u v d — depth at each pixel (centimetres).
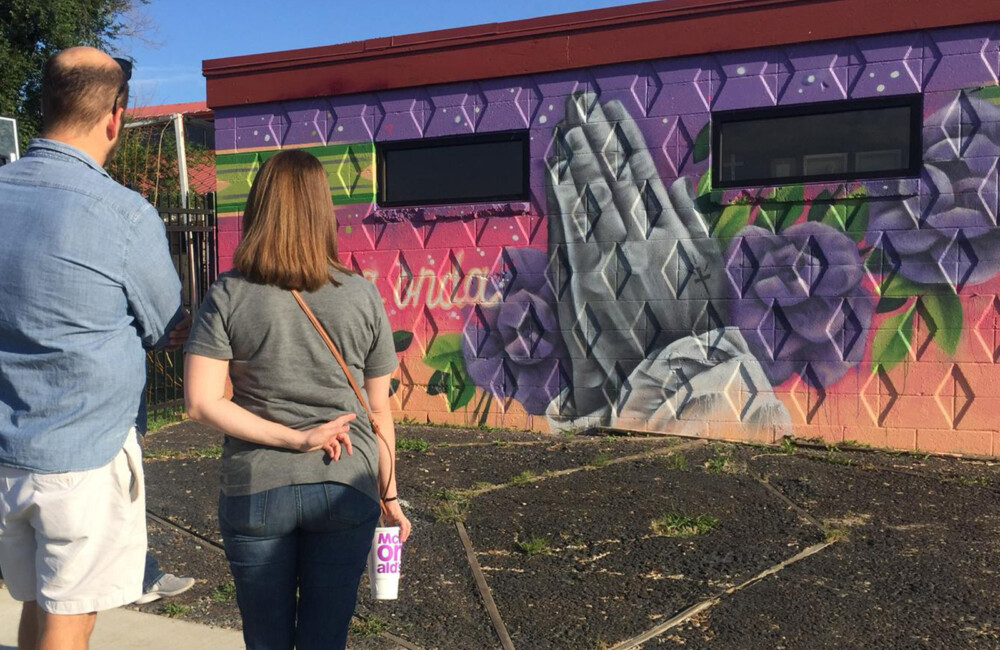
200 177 1842
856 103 651
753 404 683
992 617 363
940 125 627
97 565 233
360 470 231
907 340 643
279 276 223
